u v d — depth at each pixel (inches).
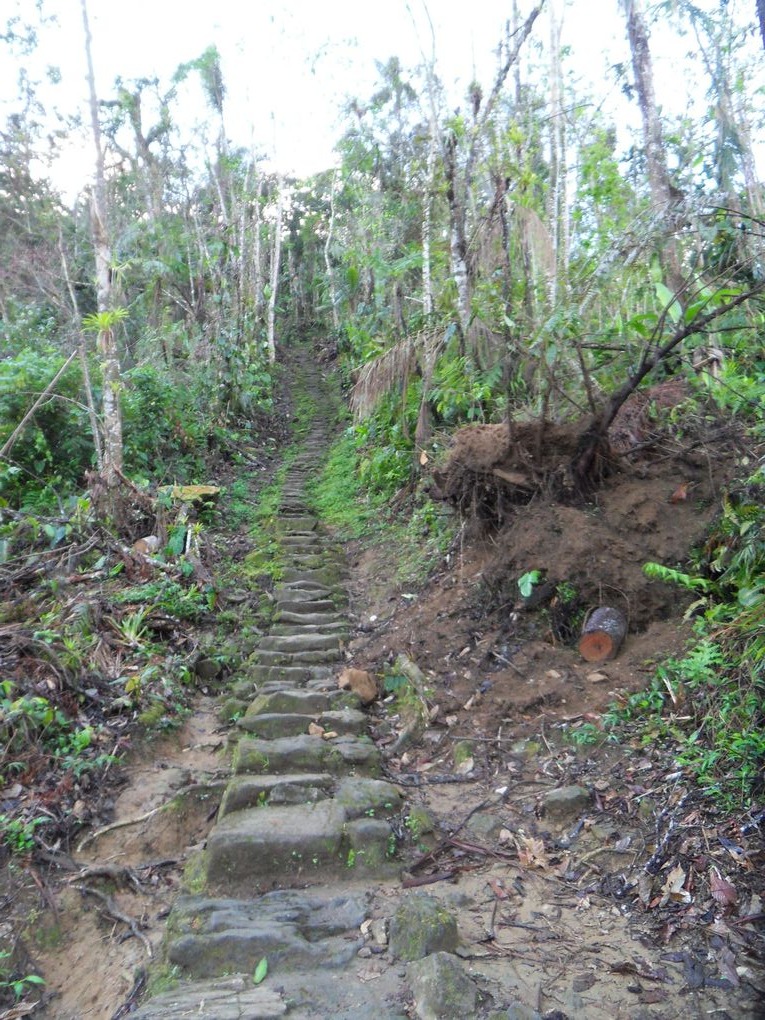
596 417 212.1
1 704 176.4
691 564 198.5
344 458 483.8
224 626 265.9
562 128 360.8
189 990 113.9
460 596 237.6
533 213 300.0
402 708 206.5
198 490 385.7
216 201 784.3
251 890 140.3
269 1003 109.0
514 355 264.1
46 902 141.7
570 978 113.3
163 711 205.3
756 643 155.6
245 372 664.4
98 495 310.8
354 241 697.6
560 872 138.8
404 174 526.6
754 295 205.9
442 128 370.0
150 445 419.8
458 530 267.0
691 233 233.0
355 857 144.7
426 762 183.0
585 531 203.6
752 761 139.7
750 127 364.8
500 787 166.2
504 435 228.4
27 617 230.1
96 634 227.5
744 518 188.9
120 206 724.7
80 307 624.4
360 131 598.5
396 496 359.6
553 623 205.6
